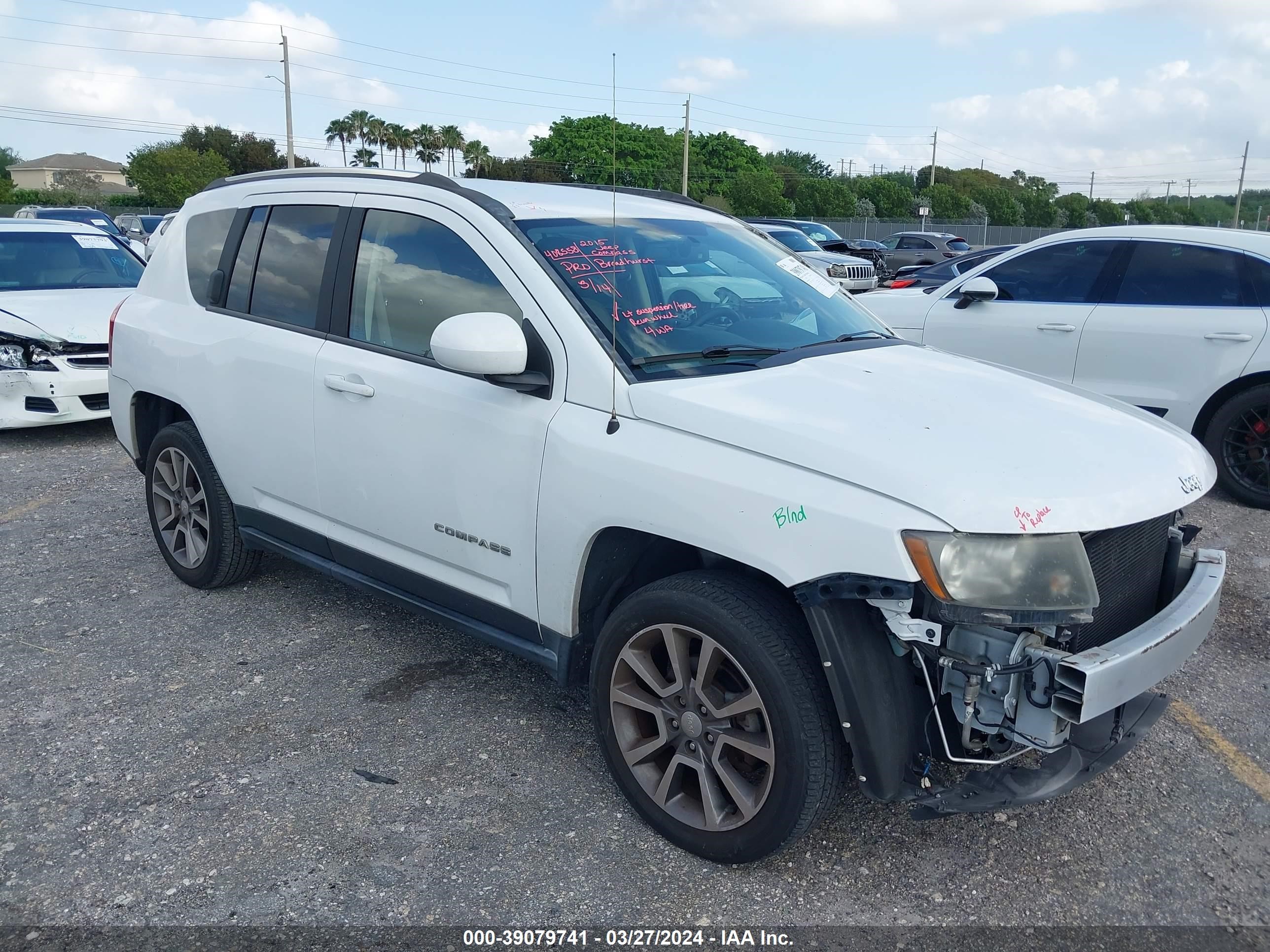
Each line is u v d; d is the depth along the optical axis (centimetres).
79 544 548
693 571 282
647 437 278
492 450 313
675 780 287
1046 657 231
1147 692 298
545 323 307
